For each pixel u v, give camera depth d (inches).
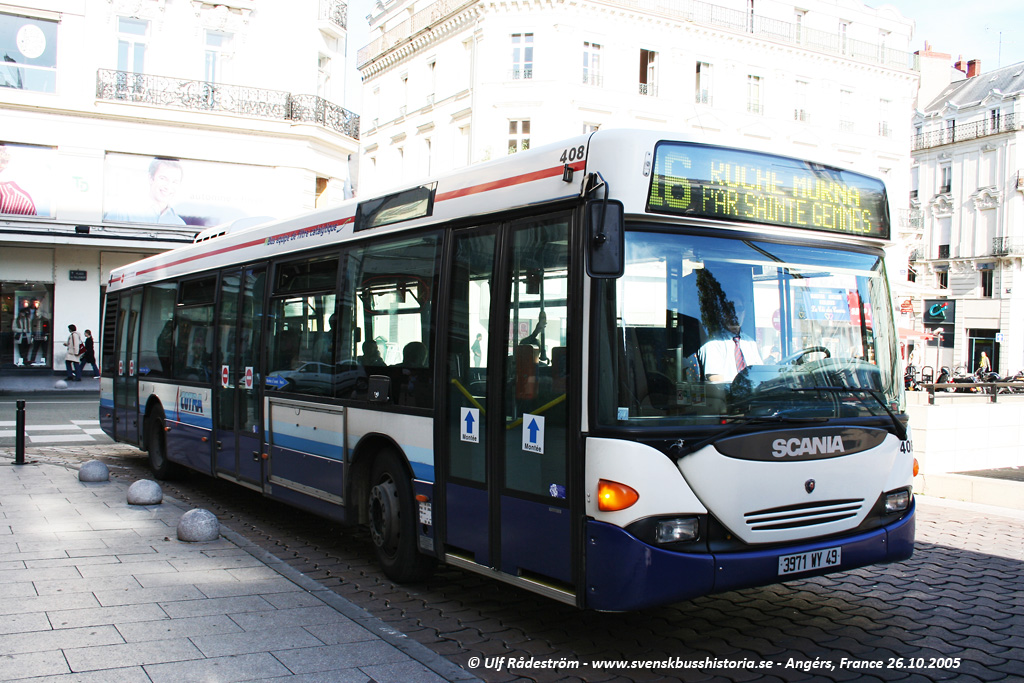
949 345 2167.8
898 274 1884.8
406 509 255.8
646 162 193.5
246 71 1205.7
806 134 1713.8
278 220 349.4
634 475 181.6
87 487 418.0
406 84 1761.8
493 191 227.5
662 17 1523.1
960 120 2175.2
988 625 223.3
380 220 277.7
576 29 1448.1
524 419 207.5
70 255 1212.5
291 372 325.4
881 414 216.7
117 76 1142.3
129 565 266.5
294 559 297.7
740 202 205.9
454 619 229.0
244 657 188.1
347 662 187.0
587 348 188.9
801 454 198.4
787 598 249.8
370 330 277.0
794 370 206.1
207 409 398.9
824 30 1765.5
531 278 209.6
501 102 1464.1
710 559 183.5
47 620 210.5
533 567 203.2
